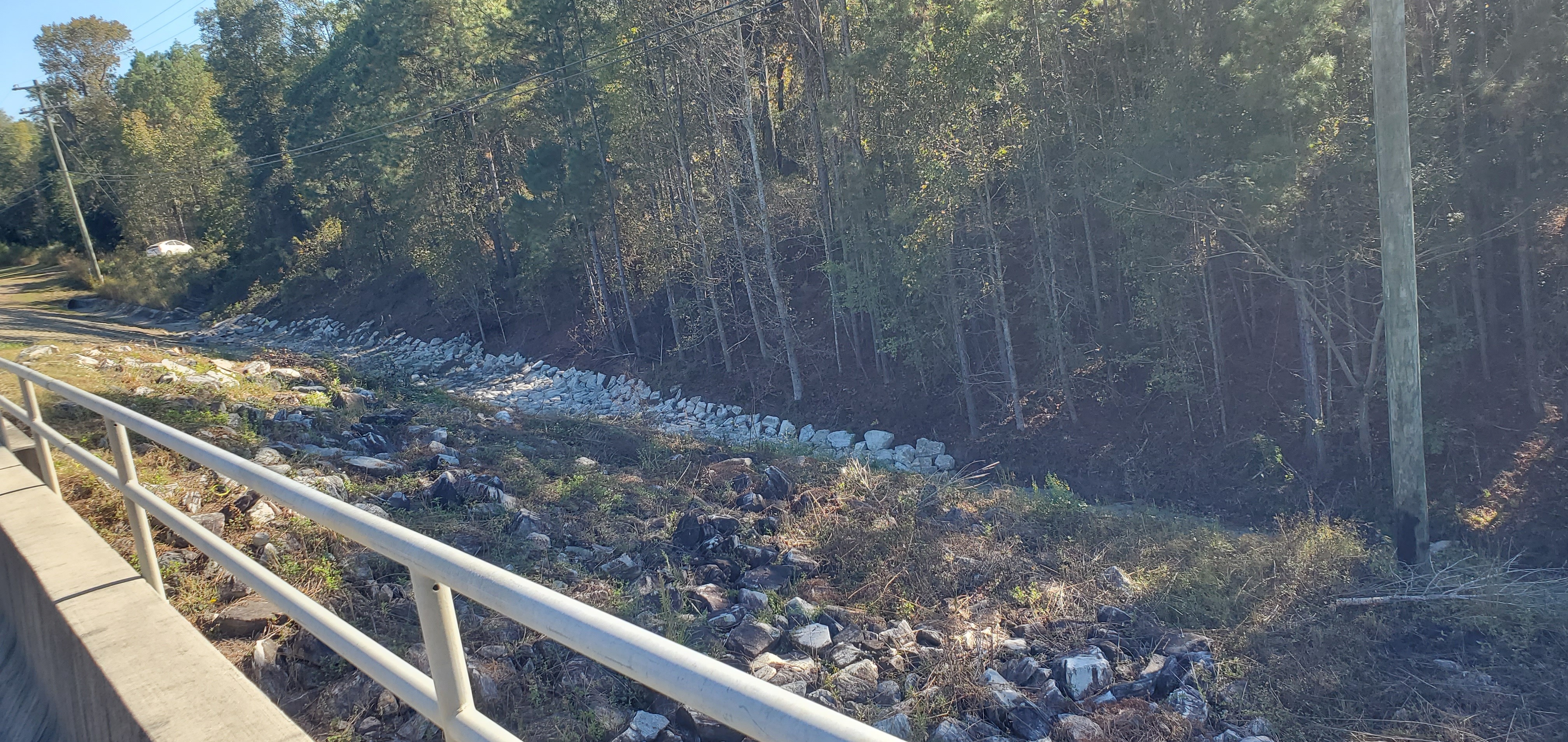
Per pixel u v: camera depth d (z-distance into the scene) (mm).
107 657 2633
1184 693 6969
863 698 6660
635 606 7773
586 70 27422
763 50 27469
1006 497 13391
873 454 20625
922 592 8891
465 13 36812
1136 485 17016
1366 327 16703
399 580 6891
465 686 1638
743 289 28688
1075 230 20031
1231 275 18500
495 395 30219
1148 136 15164
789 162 30688
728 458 14219
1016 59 18109
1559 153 13234
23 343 20688
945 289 19969
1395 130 11281
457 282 35656
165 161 58156
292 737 2191
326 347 40906
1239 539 11602
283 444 9953
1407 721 7000
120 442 3539
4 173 80625
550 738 5398
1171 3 16312
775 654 7242
